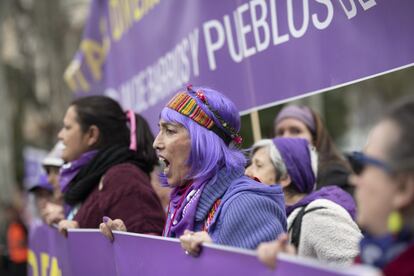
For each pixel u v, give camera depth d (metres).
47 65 31.48
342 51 5.26
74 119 6.65
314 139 8.34
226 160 4.70
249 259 3.42
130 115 6.70
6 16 29.70
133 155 6.43
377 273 2.61
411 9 4.69
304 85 5.67
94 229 5.45
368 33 5.02
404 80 38.06
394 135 3.00
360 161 3.21
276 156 6.23
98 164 6.40
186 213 4.72
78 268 5.74
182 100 4.82
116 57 9.57
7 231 14.44
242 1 6.34
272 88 6.04
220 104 4.79
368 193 3.11
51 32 30.94
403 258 2.92
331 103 39.66
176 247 4.15
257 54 6.20
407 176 2.96
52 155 8.41
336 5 5.29
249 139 21.70
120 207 5.90
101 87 10.29
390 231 3.00
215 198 4.67
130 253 4.75
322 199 5.59
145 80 8.64
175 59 7.65
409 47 4.72
